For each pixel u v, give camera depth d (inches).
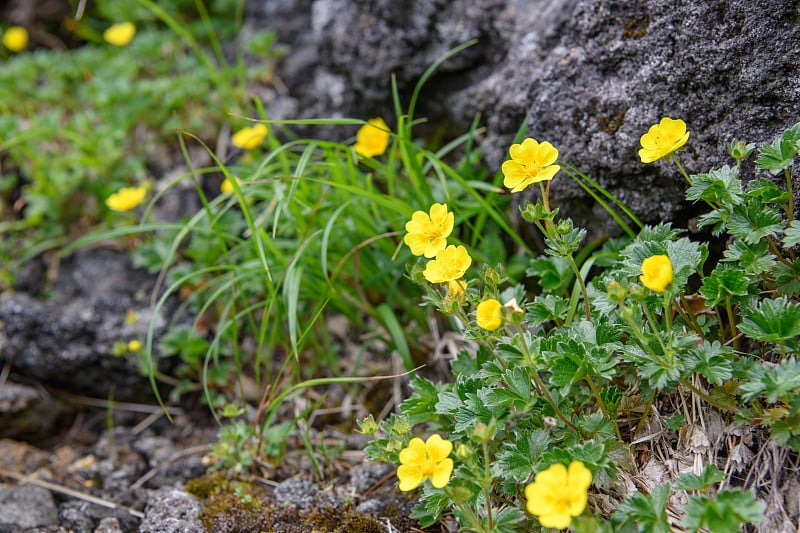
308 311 31.8
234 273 30.9
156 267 33.0
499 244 31.4
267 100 35.4
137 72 37.0
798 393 25.1
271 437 29.9
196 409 31.9
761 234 26.0
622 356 25.9
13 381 32.6
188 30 37.7
